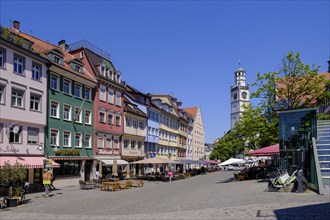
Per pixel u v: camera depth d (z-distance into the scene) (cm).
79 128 4169
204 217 1325
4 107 3052
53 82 3759
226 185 3175
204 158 12125
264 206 1497
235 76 19112
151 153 6600
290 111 2364
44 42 4397
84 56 4691
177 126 8519
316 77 3538
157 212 1559
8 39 3278
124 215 1516
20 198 2180
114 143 5056
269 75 3606
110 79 4878
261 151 2952
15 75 3188
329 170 1938
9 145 3088
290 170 2361
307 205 1452
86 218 1484
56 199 2489
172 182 4450
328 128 2341
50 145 3634
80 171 4141
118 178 4753
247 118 3931
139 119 5941
